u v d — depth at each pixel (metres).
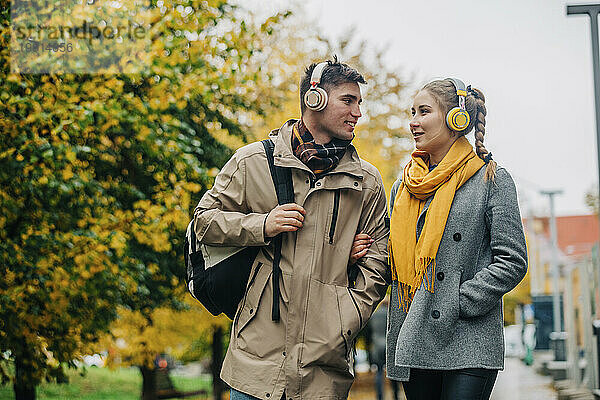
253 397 4.37
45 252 8.98
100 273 9.32
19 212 8.98
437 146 4.54
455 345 4.38
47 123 8.28
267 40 12.81
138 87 9.95
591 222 51.38
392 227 4.54
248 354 4.42
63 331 9.68
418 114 4.57
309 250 4.41
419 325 4.39
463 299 4.36
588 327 14.12
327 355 4.37
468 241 4.41
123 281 9.92
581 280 14.95
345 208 4.48
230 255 4.49
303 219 4.37
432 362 4.38
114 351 14.86
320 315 4.39
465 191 4.45
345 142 4.52
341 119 4.45
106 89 8.83
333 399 4.40
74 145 8.55
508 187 4.44
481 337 4.38
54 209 9.52
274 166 4.48
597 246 12.92
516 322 41.59
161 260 11.52
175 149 9.53
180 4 9.44
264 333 4.40
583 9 8.98
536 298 34.44
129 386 26.36
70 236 8.99
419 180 4.48
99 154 10.05
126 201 11.02
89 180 9.30
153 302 12.27
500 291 4.33
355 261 4.55
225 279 4.47
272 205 4.46
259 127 13.39
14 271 8.85
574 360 16.44
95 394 23.44
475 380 4.37
